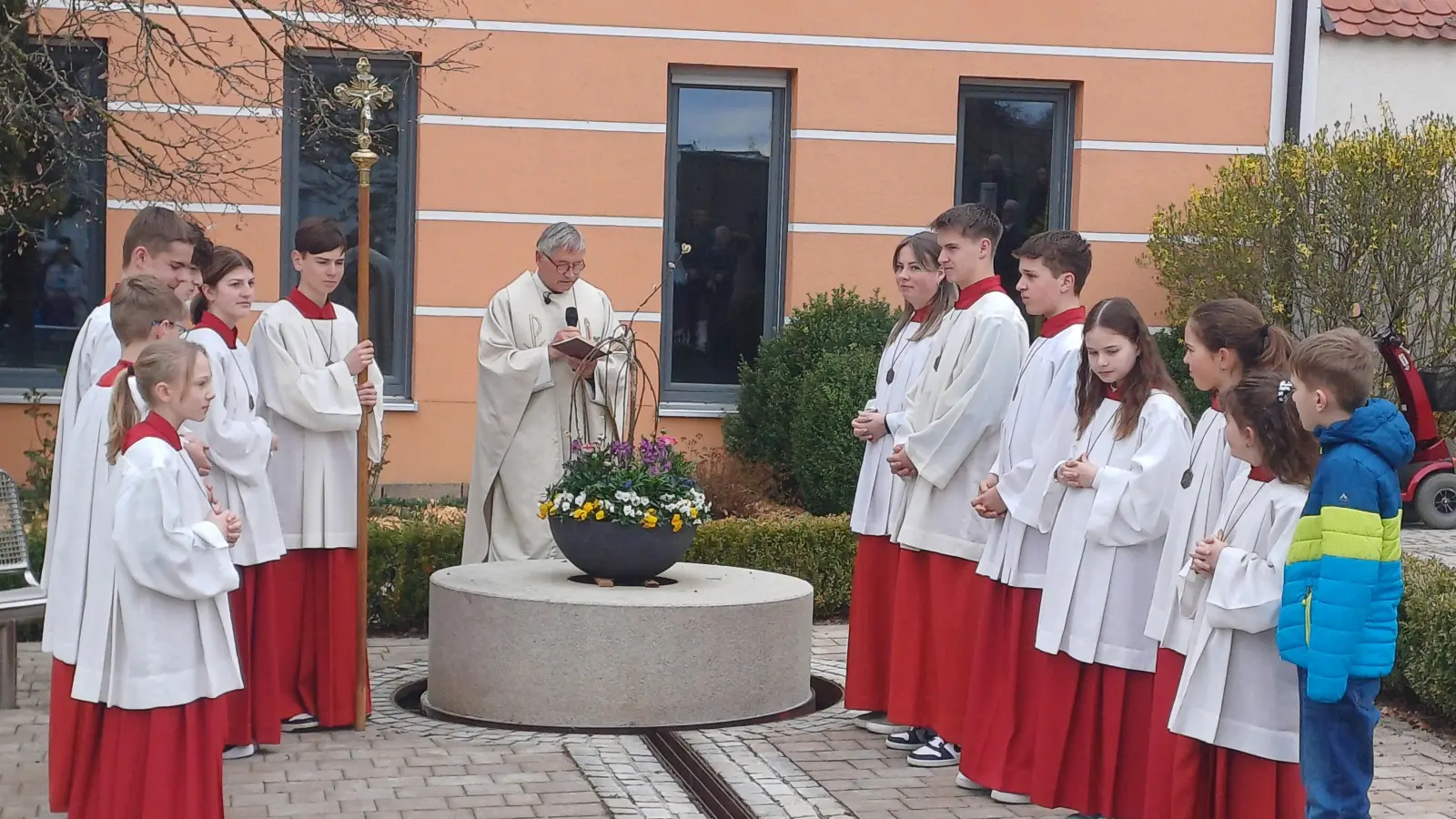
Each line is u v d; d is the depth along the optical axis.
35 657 7.12
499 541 7.23
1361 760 4.04
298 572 6.05
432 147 10.84
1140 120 11.70
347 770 5.46
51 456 9.34
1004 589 5.31
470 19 10.12
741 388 11.12
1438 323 11.70
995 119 11.76
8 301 10.71
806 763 5.63
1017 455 5.27
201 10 10.48
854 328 10.58
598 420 7.20
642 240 11.19
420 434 10.91
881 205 11.45
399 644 7.67
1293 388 4.13
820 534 8.42
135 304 4.51
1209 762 4.45
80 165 9.70
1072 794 4.94
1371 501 3.94
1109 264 11.75
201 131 9.44
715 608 6.05
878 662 6.17
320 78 10.40
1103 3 11.59
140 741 4.20
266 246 10.71
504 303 7.23
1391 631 3.96
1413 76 12.24
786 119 11.49
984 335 5.62
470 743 5.81
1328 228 11.33
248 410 5.59
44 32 9.98
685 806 5.09
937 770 5.59
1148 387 4.88
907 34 11.40
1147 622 4.68
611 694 5.98
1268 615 4.18
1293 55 11.85
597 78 11.04
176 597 4.20
